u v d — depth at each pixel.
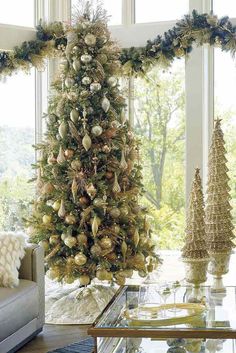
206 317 3.03
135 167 4.77
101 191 4.41
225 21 5.08
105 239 4.39
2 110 5.75
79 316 4.36
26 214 5.79
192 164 5.56
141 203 5.78
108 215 4.48
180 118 5.68
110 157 4.52
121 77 5.27
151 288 3.54
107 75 4.62
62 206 4.42
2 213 5.79
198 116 5.52
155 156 5.76
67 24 4.76
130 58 5.16
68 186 4.49
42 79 5.84
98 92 4.52
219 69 5.58
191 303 3.28
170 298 3.44
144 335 2.74
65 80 4.54
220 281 3.94
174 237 5.71
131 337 2.76
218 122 4.12
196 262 3.61
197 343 3.00
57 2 5.84
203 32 5.07
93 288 4.73
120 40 5.64
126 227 4.56
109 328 2.76
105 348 2.87
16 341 3.57
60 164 4.48
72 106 4.50
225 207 4.02
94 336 2.75
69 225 4.43
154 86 5.72
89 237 4.45
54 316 4.37
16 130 5.80
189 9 5.60
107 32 4.66
